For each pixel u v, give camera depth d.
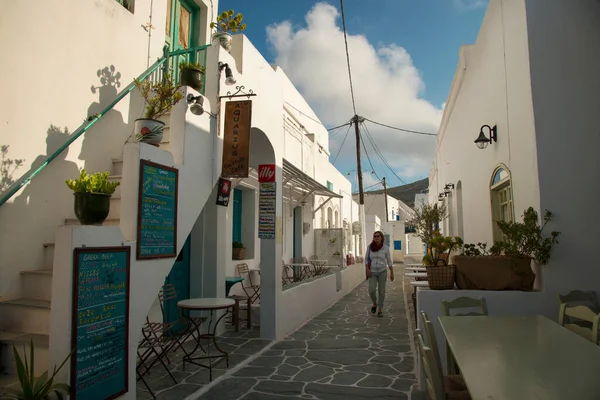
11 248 4.38
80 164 5.30
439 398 2.68
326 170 16.72
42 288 4.36
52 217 4.87
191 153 5.08
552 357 2.77
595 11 5.13
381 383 4.93
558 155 4.99
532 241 4.83
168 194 4.53
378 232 9.59
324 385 4.86
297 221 14.42
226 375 5.18
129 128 6.21
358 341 6.94
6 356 3.77
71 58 5.23
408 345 6.67
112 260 3.66
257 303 9.12
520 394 2.14
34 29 4.75
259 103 6.95
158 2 7.00
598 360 2.69
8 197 4.22
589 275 4.81
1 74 4.37
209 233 7.36
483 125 7.26
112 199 4.87
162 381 4.92
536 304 4.82
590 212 4.88
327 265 15.66
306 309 8.78
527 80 5.24
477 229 8.12
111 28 5.91
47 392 3.01
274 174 7.31
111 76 5.88
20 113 4.55
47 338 3.81
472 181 8.52
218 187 6.89
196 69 5.51
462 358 2.76
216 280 7.25
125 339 3.78
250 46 6.76
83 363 3.31
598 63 5.05
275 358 5.95
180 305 5.23
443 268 5.12
